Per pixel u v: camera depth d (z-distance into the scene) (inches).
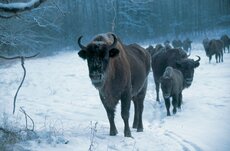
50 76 831.7
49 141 257.6
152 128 340.2
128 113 297.4
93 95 567.5
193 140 277.1
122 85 289.4
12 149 232.4
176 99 411.5
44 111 442.3
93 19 1937.7
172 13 2288.4
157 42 1988.2
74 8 1696.6
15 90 625.9
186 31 2198.6
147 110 437.4
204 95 486.6
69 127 331.0
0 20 506.6
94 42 263.6
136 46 370.0
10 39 493.0
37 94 588.1
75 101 515.5
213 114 366.6
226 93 487.8
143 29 2166.6
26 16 515.8
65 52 1557.6
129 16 2090.3
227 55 1210.6
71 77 804.6
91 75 254.2
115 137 287.7
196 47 1576.0
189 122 346.3
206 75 698.2
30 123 361.1
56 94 584.7
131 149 252.5
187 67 465.1
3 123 331.3
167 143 272.4
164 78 399.9
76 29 1692.9
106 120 389.7
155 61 518.3
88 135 289.4
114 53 267.0
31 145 246.8
